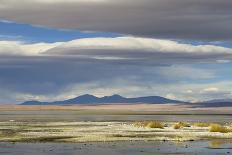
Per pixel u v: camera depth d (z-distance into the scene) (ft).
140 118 633.61
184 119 608.19
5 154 177.58
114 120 506.48
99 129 301.43
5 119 509.76
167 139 236.02
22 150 189.37
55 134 258.57
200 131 287.48
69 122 420.77
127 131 283.59
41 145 207.51
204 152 185.88
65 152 183.52
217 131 282.56
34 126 338.95
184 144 214.48
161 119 590.55
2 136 245.65
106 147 200.44
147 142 221.87
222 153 183.32
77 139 232.53
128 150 190.49
